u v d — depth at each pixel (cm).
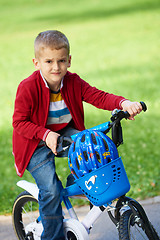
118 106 269
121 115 251
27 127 265
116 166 239
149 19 2130
